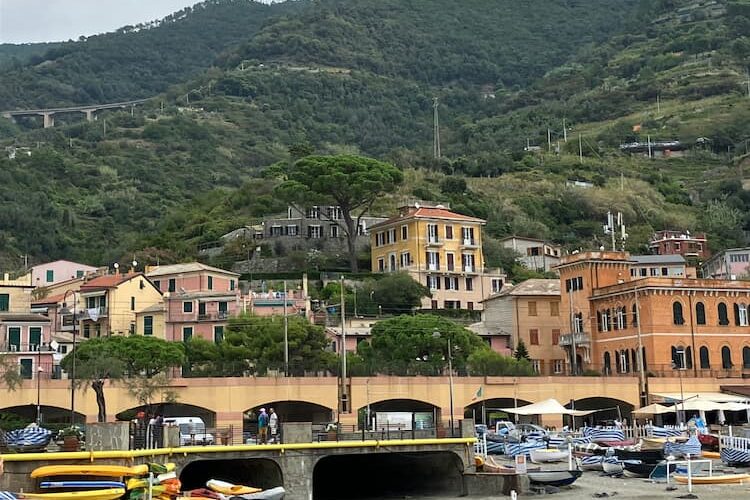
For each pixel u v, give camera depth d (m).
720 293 141.00
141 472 62.81
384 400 117.88
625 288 141.25
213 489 72.00
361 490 90.69
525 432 112.38
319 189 182.75
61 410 109.56
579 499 77.38
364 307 160.75
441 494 84.94
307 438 76.94
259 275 172.62
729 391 131.50
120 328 149.88
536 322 156.38
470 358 129.62
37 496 57.44
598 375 132.62
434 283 175.88
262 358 126.75
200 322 144.62
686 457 88.44
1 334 126.38
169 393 106.81
